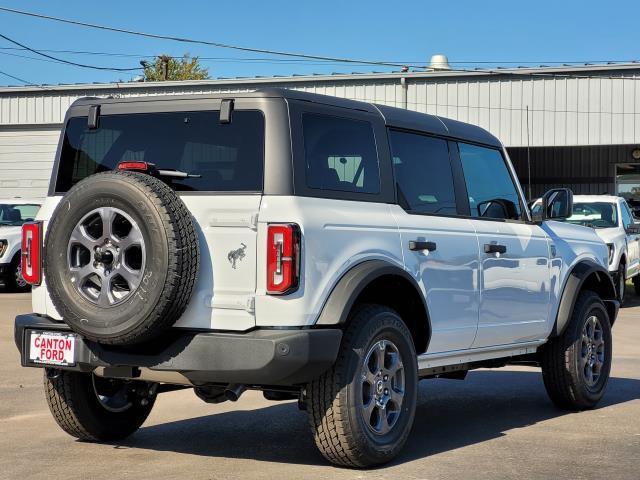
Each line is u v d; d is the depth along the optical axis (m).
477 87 27.89
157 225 5.01
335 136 5.68
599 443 6.54
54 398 6.17
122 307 5.08
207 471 5.60
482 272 6.70
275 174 5.28
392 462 5.87
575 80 27.56
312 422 5.49
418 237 6.08
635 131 27.36
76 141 6.00
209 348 5.17
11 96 29.72
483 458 6.03
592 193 33.19
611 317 8.55
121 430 6.45
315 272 5.27
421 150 6.43
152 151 5.70
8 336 12.31
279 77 28.03
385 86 28.14
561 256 7.76
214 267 5.26
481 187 7.02
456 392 8.82
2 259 19.27
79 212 5.18
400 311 6.17
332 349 5.24
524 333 7.25
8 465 5.75
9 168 29.88
